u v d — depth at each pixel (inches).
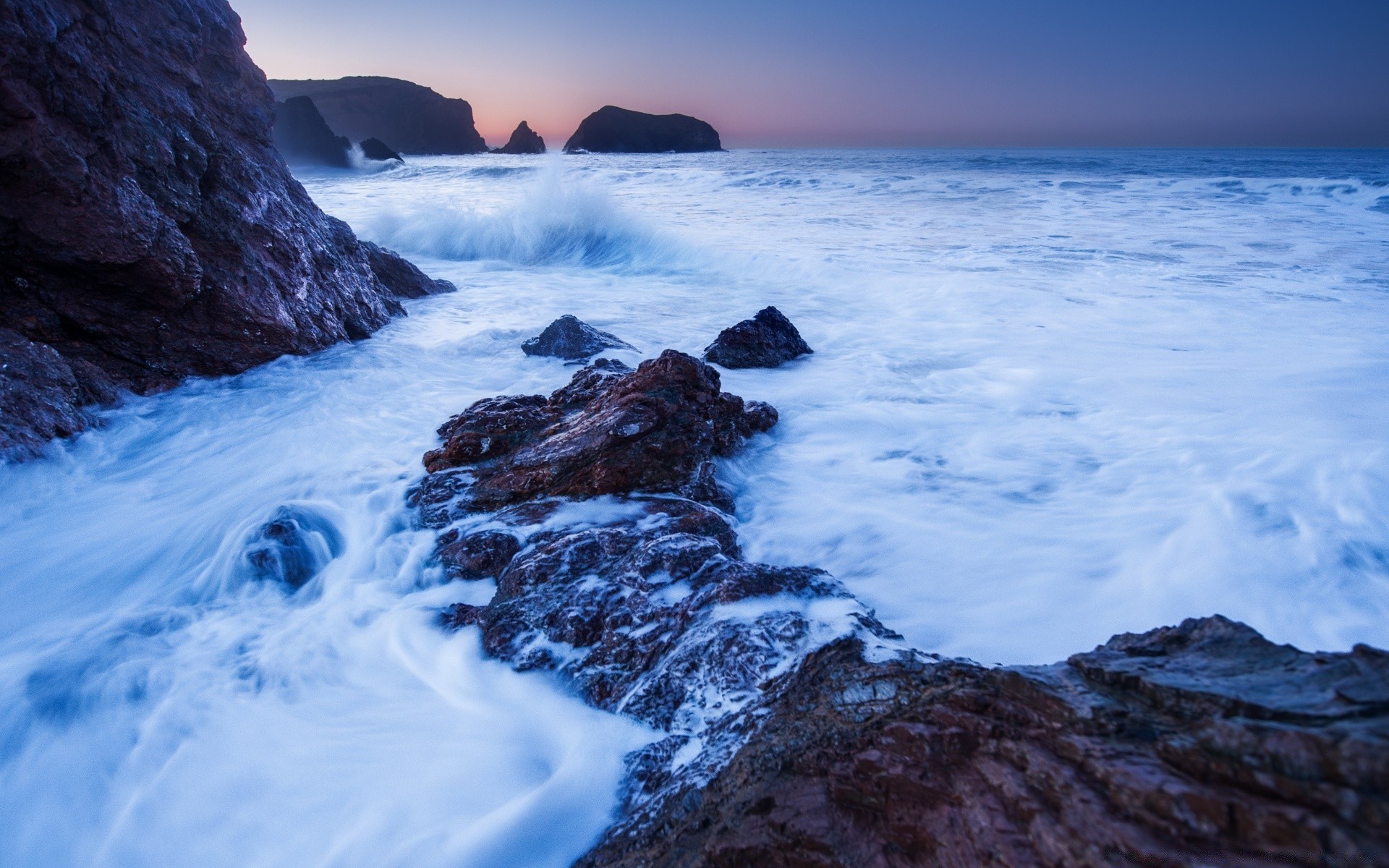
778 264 597.9
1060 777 73.7
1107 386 305.1
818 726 102.0
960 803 79.5
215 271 324.8
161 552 196.4
